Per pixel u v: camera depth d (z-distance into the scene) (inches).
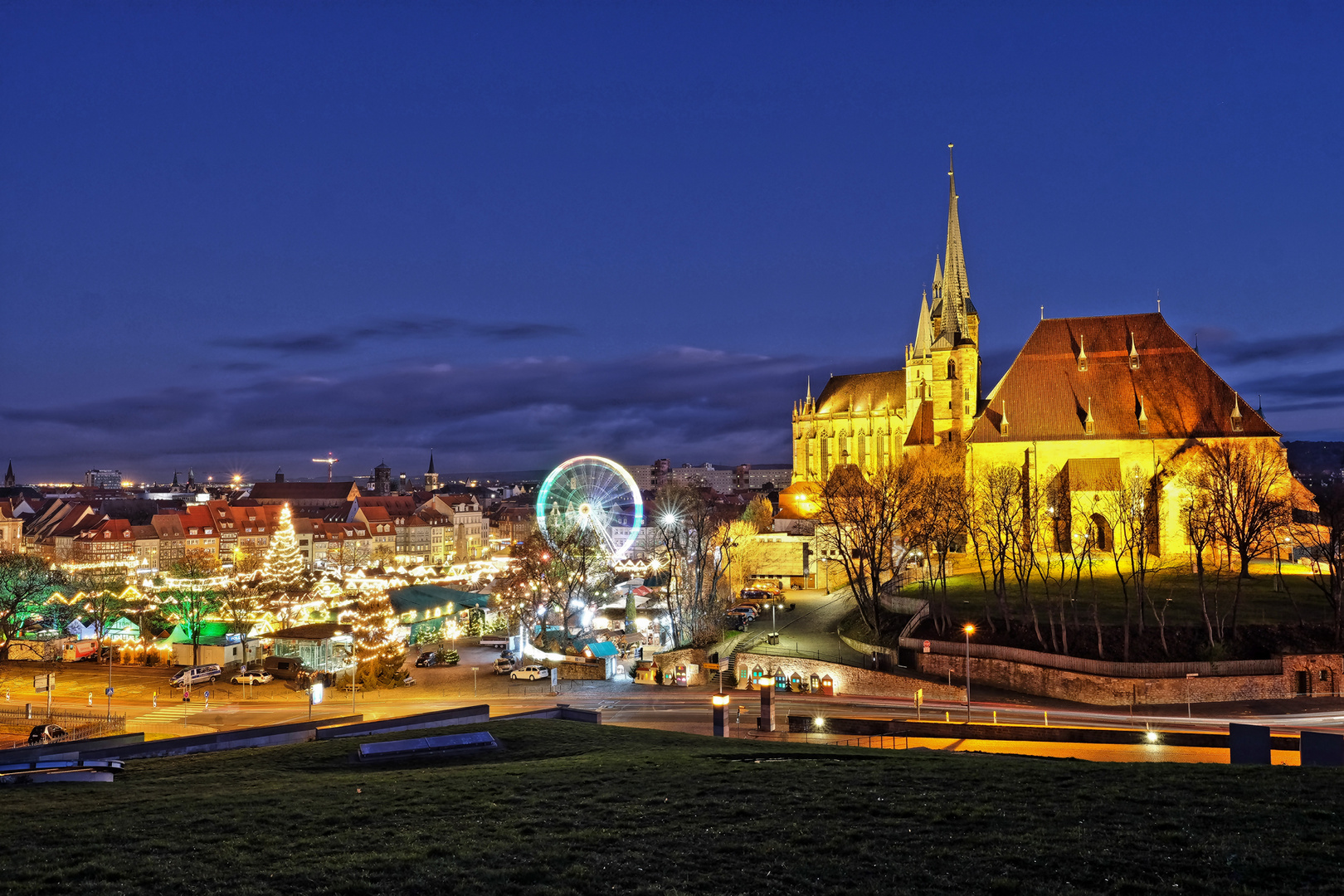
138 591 5172.2
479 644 5275.6
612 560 6505.9
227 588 5187.0
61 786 1457.9
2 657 4864.7
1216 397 5511.8
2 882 918.4
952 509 4928.6
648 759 1596.9
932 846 989.2
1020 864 928.9
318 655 4372.5
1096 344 5826.8
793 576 6161.4
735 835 1055.6
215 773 1577.3
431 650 4985.2
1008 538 4672.7
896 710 3216.0
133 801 1293.1
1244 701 3216.0
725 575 5393.7
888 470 5738.2
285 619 5152.6
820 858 962.7
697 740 2014.0
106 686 4111.7
